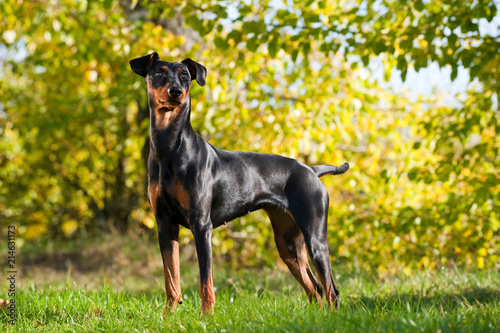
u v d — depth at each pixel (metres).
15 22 7.62
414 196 7.26
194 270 7.94
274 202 3.93
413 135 8.16
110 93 8.05
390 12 5.55
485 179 5.96
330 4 6.35
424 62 5.41
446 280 5.08
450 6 5.40
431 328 2.62
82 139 11.41
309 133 6.49
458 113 5.80
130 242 10.31
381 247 6.40
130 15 8.52
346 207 7.57
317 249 3.86
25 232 12.48
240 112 6.89
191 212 3.52
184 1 6.09
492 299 4.31
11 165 11.97
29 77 10.45
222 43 5.96
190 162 3.53
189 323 3.14
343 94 6.89
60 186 12.16
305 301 4.13
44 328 3.55
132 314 3.74
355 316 3.01
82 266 9.70
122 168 11.66
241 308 3.51
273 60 7.45
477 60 5.36
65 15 7.60
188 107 3.58
